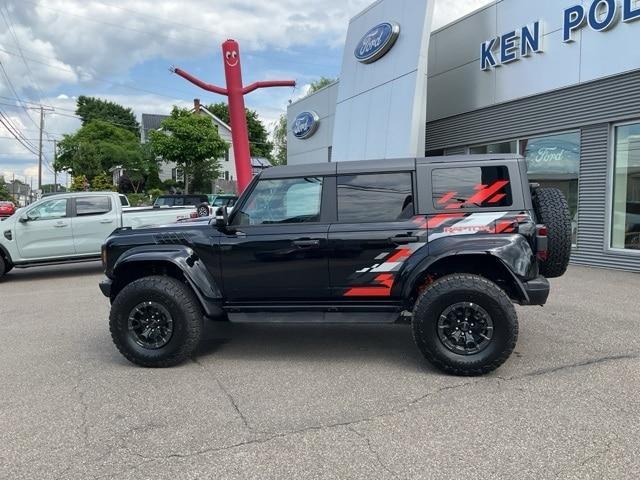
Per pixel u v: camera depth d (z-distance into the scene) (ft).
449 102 45.01
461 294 14.80
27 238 36.50
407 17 42.16
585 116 33.22
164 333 16.51
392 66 43.50
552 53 35.09
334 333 20.42
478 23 41.32
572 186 35.01
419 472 10.12
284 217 16.75
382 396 13.88
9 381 15.62
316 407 13.28
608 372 15.12
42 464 10.74
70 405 13.71
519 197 15.55
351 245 15.96
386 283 15.90
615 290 26.43
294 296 16.53
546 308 22.89
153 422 12.60
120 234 17.63
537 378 14.82
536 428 11.78
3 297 30.63
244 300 16.88
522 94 37.58
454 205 15.83
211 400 13.88
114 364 17.08
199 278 16.47
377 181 16.35
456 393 13.92
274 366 16.56
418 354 17.48
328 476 10.07
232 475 10.19
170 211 40.98
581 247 34.50
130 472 10.37
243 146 64.18
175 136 138.72
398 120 41.83
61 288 33.12
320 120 64.75
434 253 15.40
